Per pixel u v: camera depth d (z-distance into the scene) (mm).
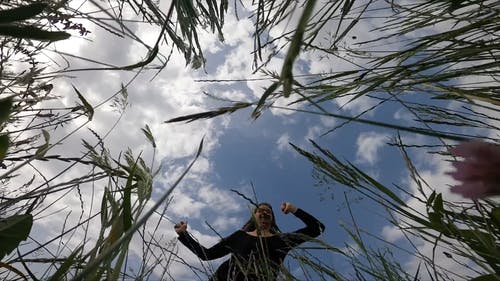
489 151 235
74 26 925
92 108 844
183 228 1658
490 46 705
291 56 231
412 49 789
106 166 753
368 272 866
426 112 770
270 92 328
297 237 1092
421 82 744
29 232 567
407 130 396
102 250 545
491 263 568
